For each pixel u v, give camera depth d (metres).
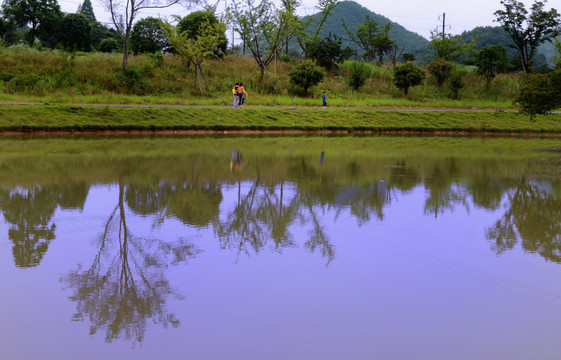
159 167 14.07
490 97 45.75
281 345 4.16
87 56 37.59
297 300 5.09
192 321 4.59
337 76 46.16
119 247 6.79
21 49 35.81
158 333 4.34
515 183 12.95
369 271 5.99
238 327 4.48
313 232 7.74
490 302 5.12
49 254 6.44
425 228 8.09
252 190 11.18
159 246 6.87
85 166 13.80
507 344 4.25
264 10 39.62
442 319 4.71
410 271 6.01
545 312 4.91
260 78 40.72
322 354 4.02
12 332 4.34
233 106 30.73
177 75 38.28
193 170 13.79
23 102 26.42
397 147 22.44
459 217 8.91
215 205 9.52
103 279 5.61
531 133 34.16
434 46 52.47
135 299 5.07
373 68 48.88
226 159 16.33
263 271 5.93
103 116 25.25
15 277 5.62
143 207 9.18
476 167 16.08
